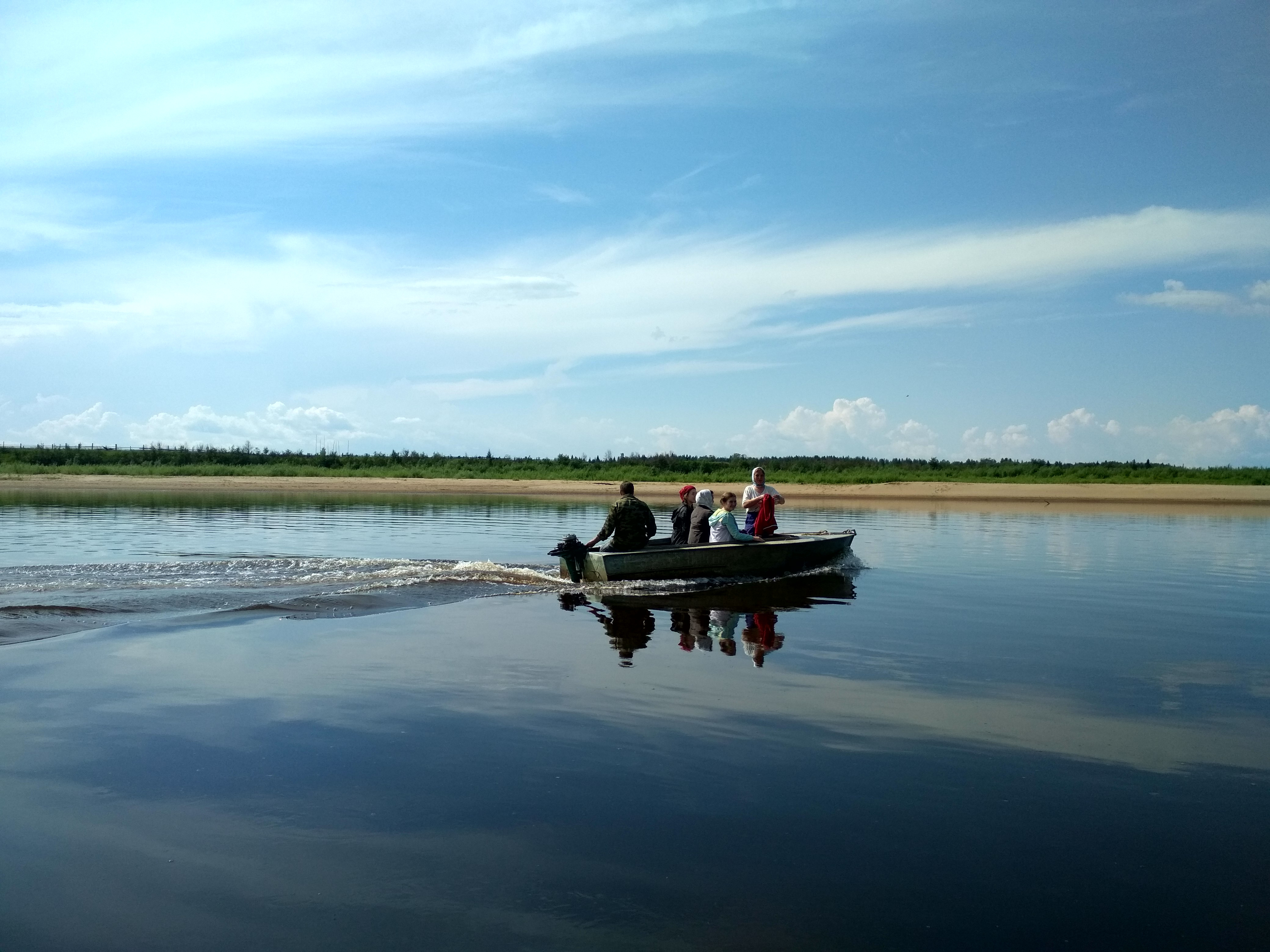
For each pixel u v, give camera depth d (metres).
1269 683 6.80
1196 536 21.45
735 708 5.95
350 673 6.77
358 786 4.52
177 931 3.23
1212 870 3.73
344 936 3.19
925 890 3.54
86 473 50.53
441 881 3.59
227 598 9.91
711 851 3.85
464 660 7.25
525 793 4.45
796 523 25.09
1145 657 7.74
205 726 5.41
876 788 4.58
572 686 6.48
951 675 7.00
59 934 3.20
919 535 21.31
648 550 11.87
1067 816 4.25
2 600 9.49
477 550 15.79
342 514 25.45
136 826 4.05
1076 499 39.09
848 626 9.17
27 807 4.24
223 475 52.84
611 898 3.46
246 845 3.88
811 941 3.17
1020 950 3.13
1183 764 4.97
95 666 6.87
